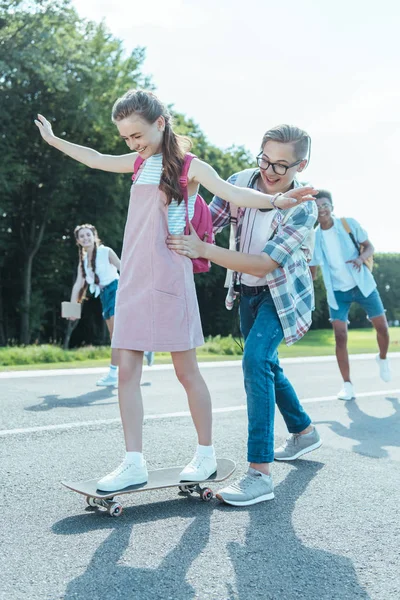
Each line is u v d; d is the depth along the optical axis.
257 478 3.29
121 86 26.81
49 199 26.45
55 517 2.96
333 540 2.77
